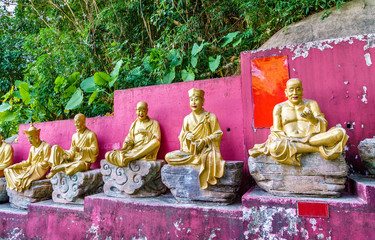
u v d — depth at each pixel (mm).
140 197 3824
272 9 5266
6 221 4348
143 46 7941
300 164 2883
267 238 2807
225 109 4078
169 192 4195
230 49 6613
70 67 7480
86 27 7535
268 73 3768
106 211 3674
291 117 3234
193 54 5840
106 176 4008
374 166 2953
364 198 2598
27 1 9578
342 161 2770
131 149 4000
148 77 6805
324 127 2949
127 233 3490
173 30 7020
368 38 3416
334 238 2600
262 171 3041
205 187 3275
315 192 2834
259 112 3742
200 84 4301
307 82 3596
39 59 7492
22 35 10070
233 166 3289
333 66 3521
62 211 3941
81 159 4391
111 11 7531
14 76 10016
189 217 3227
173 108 4434
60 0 8547
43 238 3992
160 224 3340
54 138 5512
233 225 3045
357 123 3359
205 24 6977
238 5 6215
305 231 2695
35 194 4395
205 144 3418
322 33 4504
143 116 4184
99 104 7062
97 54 7781
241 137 3920
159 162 3857
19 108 7312
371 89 3342
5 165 5191
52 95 7207
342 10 4742
